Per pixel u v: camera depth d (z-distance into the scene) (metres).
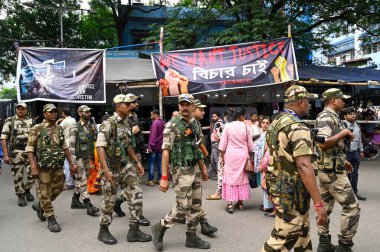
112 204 4.60
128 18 20.86
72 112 11.69
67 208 6.41
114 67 10.96
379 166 10.88
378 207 6.22
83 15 22.88
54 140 5.19
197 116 5.12
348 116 6.91
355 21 15.12
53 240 4.74
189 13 15.14
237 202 6.28
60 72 8.75
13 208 6.46
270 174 3.13
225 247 4.44
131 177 4.64
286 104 3.25
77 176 6.14
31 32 21.97
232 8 13.54
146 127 12.29
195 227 4.41
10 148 6.64
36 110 11.95
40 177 5.12
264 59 9.18
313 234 4.84
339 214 5.80
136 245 4.54
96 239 4.77
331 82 11.01
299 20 14.76
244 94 12.52
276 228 3.06
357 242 4.54
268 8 13.72
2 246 4.54
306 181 2.85
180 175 4.25
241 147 5.96
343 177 4.01
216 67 9.13
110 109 12.09
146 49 17.72
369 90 14.56
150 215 5.88
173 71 9.11
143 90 12.11
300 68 13.03
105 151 4.48
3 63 21.75
